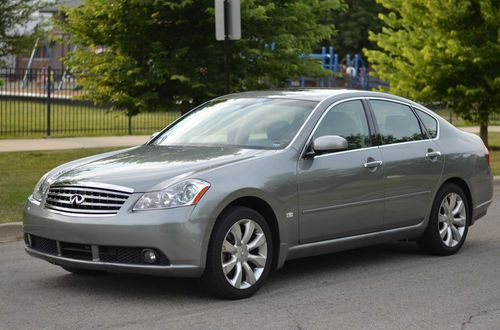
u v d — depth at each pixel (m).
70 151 22.66
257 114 9.80
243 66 19.28
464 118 27.11
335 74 21.31
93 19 18.95
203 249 8.15
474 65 25.38
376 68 28.36
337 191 9.43
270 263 8.75
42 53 55.38
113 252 8.18
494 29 25.06
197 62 19.05
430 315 7.95
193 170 8.42
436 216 10.79
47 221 8.48
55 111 40.09
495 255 11.03
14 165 19.38
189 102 19.77
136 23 18.48
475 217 11.42
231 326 7.52
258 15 18.05
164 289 8.91
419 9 26.33
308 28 19.69
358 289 9.02
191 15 18.77
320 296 8.69
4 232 12.12
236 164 8.62
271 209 8.77
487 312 8.08
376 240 10.08
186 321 7.66
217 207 8.21
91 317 7.80
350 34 61.47
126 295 8.65
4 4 17.45
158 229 7.96
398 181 10.20
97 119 36.31
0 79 18.92
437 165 10.75
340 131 9.74
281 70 19.47
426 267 10.22
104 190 8.27
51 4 18.30
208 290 8.39
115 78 19.20
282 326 7.53
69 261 8.40
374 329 7.46
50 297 8.59
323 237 9.38
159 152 9.28
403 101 10.78
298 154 9.14
